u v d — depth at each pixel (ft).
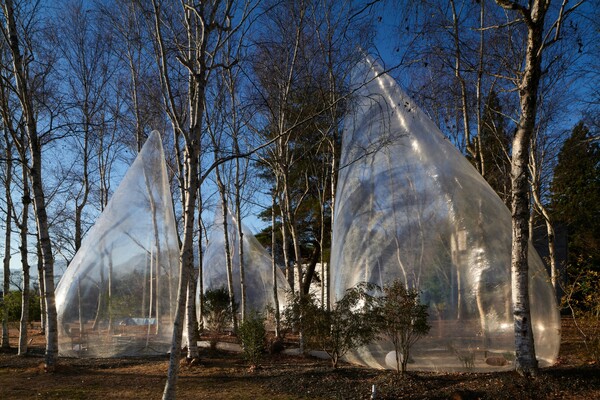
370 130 40.52
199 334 52.29
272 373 34.40
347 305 32.01
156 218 46.34
